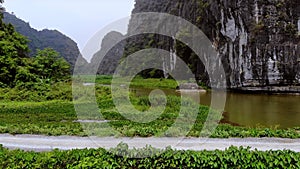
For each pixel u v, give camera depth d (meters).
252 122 16.00
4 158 6.90
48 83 25.58
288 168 6.46
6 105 18.77
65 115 15.47
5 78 25.73
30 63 28.91
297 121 16.31
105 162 6.59
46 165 6.67
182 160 6.61
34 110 17.08
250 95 31.83
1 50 27.42
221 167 6.58
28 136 10.87
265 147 9.70
